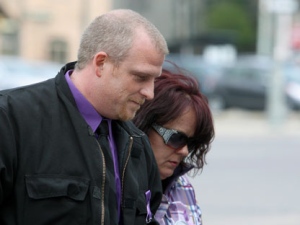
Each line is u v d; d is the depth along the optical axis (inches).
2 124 157.2
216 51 2277.3
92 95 163.2
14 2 1955.0
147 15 3154.5
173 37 3235.7
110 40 159.3
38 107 161.8
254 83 1465.3
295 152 872.9
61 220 156.4
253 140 1009.5
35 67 1352.1
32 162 157.9
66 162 159.0
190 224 201.9
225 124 1251.8
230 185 625.6
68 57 1993.1
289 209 533.0
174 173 203.8
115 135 171.8
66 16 1984.5
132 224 168.6
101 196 160.1
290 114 1425.9
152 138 198.4
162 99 196.4
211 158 797.9
